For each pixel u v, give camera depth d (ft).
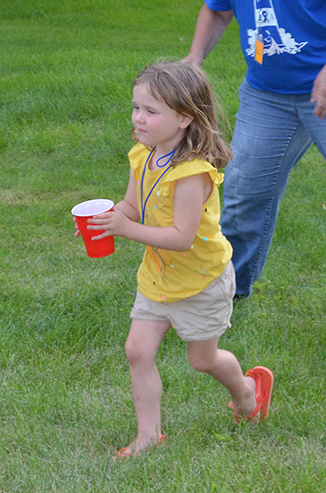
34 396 12.20
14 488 10.03
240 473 10.23
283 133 13.93
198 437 11.30
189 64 9.53
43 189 24.11
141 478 10.14
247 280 15.98
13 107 32.12
